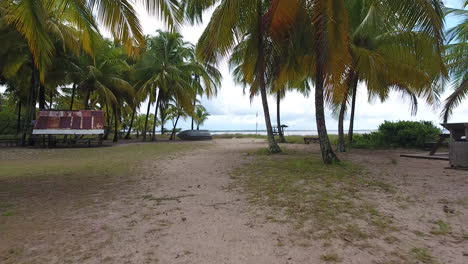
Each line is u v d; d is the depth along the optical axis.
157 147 17.02
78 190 5.23
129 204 4.24
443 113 12.42
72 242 2.82
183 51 24.67
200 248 2.66
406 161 8.90
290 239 2.83
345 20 5.83
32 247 2.70
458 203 3.98
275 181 5.78
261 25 9.77
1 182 6.02
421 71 8.88
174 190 5.19
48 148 16.34
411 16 5.75
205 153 12.51
